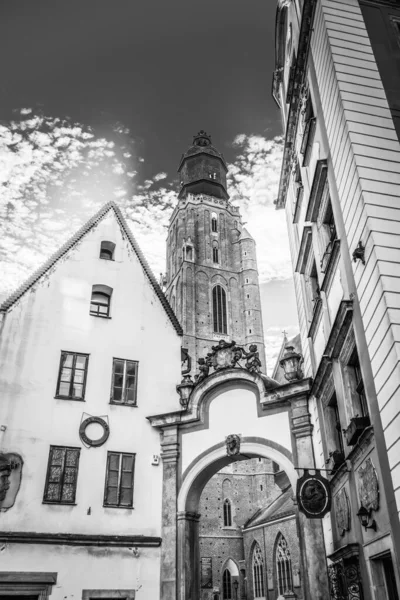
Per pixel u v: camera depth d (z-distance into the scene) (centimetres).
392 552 1044
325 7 1662
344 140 1387
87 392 2319
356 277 1279
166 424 2309
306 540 1842
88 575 1975
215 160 11262
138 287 2666
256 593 5953
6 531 1958
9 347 2284
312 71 1762
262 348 9000
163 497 2192
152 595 2009
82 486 2127
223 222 10338
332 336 1459
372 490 1169
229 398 2269
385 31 1652
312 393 1970
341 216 1410
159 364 2508
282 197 2619
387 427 1069
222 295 9531
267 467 7425
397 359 1031
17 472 2072
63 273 2548
